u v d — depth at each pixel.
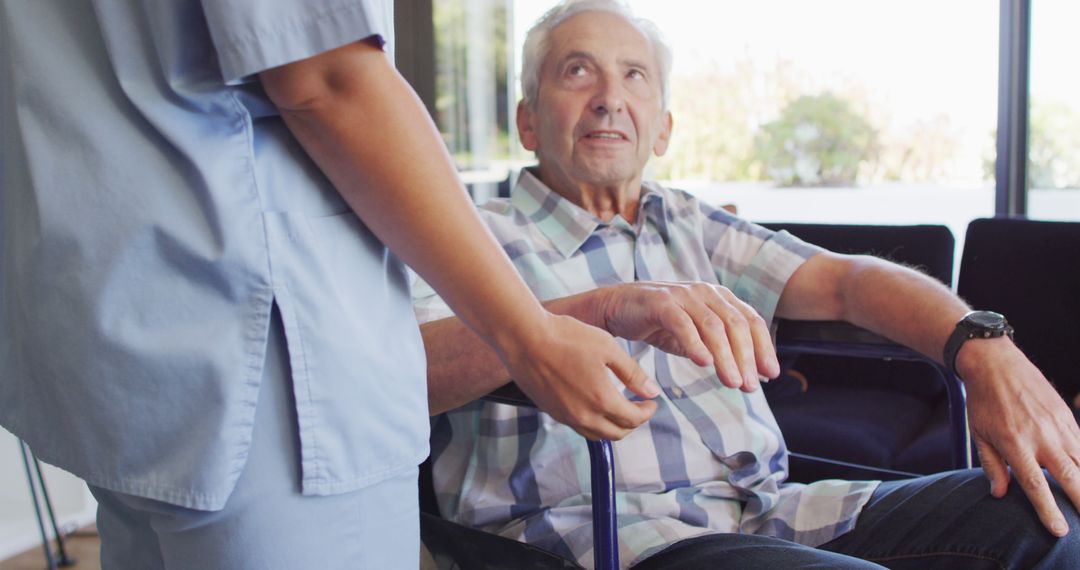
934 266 2.14
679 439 1.29
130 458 0.62
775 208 4.29
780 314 1.41
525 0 3.75
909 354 1.28
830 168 4.16
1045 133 3.42
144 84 0.60
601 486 0.88
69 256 0.61
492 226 1.38
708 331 0.93
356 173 0.62
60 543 2.34
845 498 1.24
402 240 0.64
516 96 3.81
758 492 1.28
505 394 1.01
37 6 0.62
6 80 0.65
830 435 2.01
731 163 4.32
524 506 1.24
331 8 0.58
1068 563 1.03
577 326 0.72
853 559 0.98
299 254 0.63
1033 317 2.12
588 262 1.39
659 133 1.52
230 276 0.61
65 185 0.61
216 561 0.64
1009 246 2.16
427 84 3.79
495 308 0.67
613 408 0.71
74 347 0.62
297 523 0.64
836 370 2.38
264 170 0.63
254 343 0.62
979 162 3.75
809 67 4.10
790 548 1.02
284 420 0.63
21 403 0.68
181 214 0.61
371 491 0.67
